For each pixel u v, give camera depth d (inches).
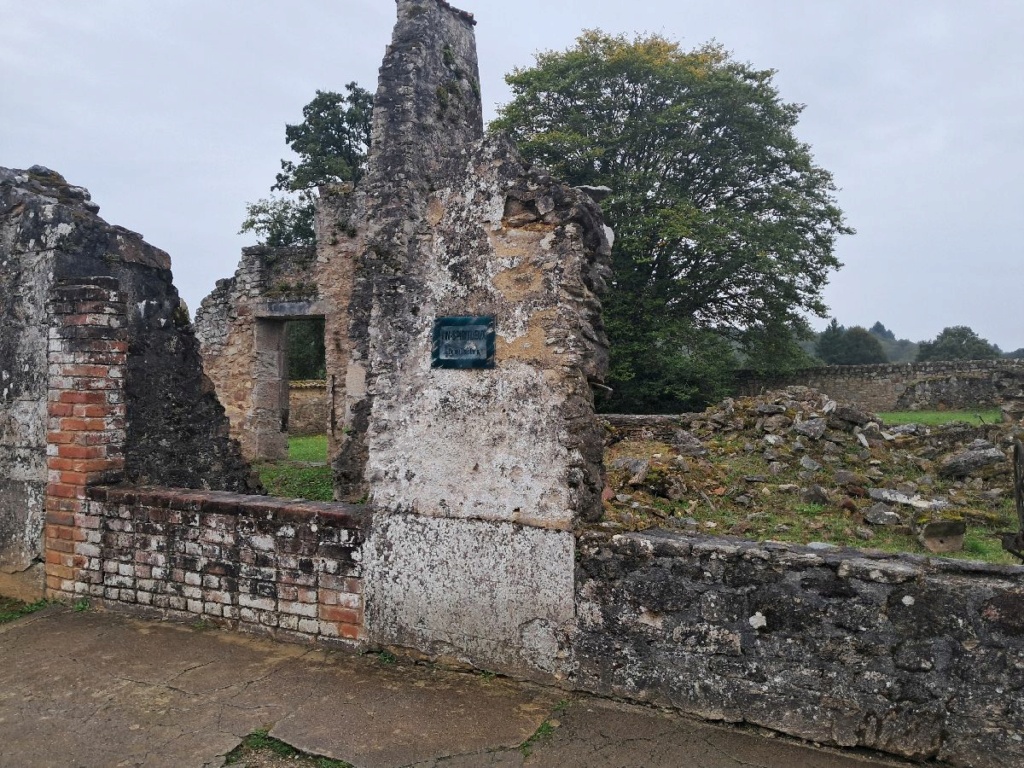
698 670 122.0
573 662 131.8
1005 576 105.2
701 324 834.2
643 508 284.8
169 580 172.7
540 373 135.6
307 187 1053.8
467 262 143.3
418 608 145.2
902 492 313.1
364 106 1055.6
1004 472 334.0
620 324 730.8
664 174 774.5
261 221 1133.7
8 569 196.2
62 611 180.5
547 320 135.6
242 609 163.8
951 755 106.2
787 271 724.7
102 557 181.3
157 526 174.1
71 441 185.6
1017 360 892.6
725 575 120.4
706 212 736.3
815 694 114.1
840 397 943.0
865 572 111.4
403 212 377.1
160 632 165.0
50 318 190.9
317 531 155.3
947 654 106.9
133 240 223.6
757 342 847.7
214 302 602.9
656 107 777.6
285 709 127.8
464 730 119.7
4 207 203.9
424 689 134.9
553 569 133.0
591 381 145.0
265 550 160.7
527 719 123.3
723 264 755.4
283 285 569.3
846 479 325.1
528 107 797.9
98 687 137.1
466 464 141.5
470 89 433.7
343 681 138.9
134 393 225.5
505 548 137.1
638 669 126.6
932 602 107.7
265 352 585.9
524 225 138.4
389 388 150.6
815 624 114.3
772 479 337.1
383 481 149.6
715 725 120.6
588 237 146.3
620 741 115.9
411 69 378.3
